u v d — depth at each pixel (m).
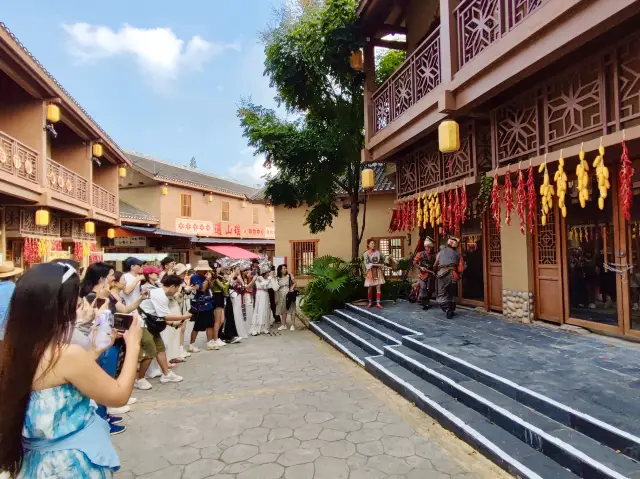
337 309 10.30
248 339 8.90
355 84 10.09
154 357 5.59
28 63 7.98
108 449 1.72
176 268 7.45
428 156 7.86
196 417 4.47
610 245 5.55
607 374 4.14
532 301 6.87
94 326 2.29
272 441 3.83
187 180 22.28
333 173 11.66
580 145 4.43
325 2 9.45
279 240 17.66
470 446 3.57
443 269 7.71
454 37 5.90
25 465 1.58
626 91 4.16
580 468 2.84
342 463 3.38
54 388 1.60
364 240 16.11
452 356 5.05
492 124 5.91
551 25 4.15
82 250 13.28
